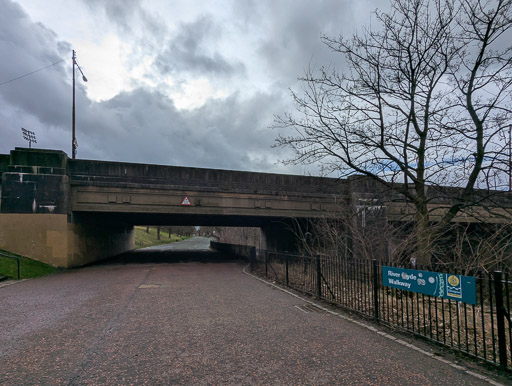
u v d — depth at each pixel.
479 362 4.54
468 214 9.66
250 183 20.16
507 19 8.73
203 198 19.38
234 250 29.97
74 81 25.11
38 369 4.22
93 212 18.61
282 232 28.34
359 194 14.38
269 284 11.88
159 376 4.03
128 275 14.41
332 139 11.02
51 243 16.56
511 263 8.74
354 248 11.85
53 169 16.97
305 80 11.01
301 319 6.83
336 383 3.86
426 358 4.69
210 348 5.04
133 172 18.44
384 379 3.98
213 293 9.86
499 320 4.30
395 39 10.34
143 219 28.03
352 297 7.98
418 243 10.05
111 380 3.90
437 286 5.23
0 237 16.06
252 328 6.14
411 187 10.95
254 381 3.90
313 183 21.25
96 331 5.89
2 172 16.84
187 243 73.12
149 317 6.91
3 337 5.55
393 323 6.32
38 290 10.41
